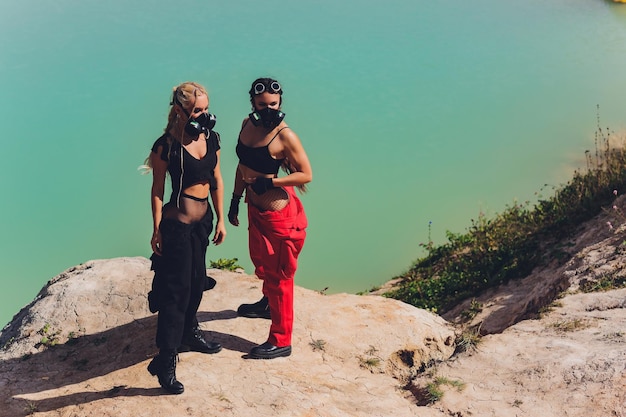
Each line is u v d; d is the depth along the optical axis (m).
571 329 6.88
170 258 5.07
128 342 6.14
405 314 6.88
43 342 6.27
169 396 5.22
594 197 12.38
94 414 5.08
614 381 5.72
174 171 5.00
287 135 5.18
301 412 5.16
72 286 6.96
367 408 5.49
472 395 5.79
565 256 11.09
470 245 13.84
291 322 5.81
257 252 5.75
